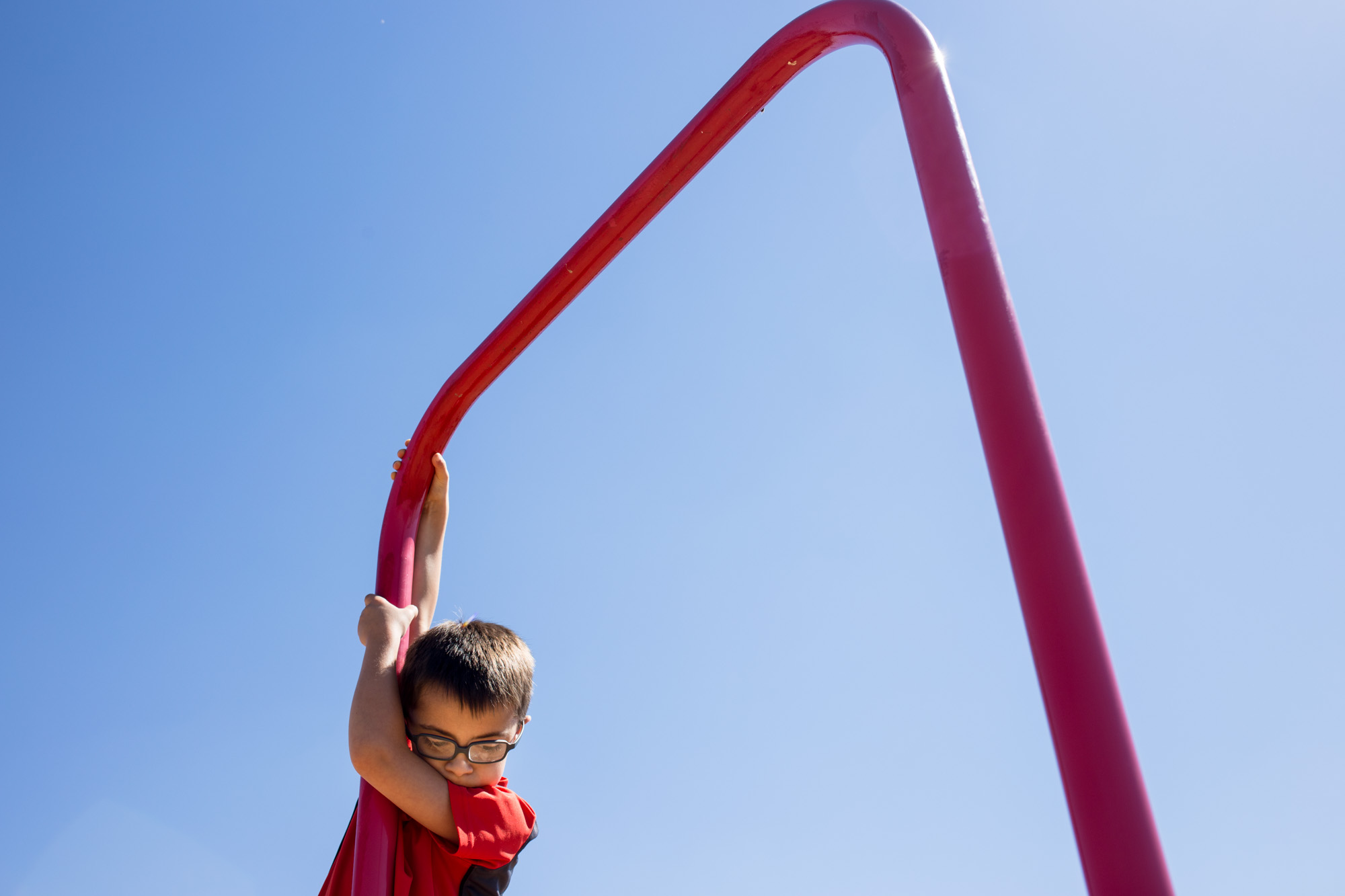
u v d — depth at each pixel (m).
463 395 1.66
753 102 1.33
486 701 1.47
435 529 1.72
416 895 1.36
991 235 0.94
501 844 1.42
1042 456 0.83
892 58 1.10
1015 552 0.81
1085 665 0.75
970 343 0.90
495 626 1.64
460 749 1.46
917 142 1.02
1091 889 0.71
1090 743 0.73
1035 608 0.79
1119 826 0.71
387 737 1.38
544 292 1.54
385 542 1.67
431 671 1.47
